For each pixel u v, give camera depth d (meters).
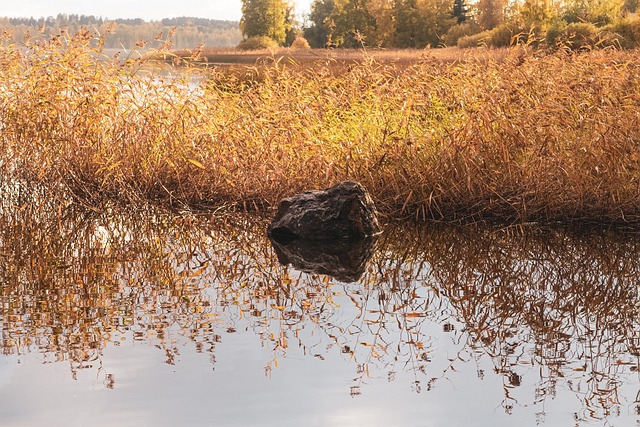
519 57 11.27
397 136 10.59
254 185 10.67
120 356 5.30
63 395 4.63
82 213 10.39
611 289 7.14
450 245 8.80
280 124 11.29
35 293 6.86
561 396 4.74
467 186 9.84
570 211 9.62
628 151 9.46
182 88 12.00
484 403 4.62
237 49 65.69
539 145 9.91
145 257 8.25
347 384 4.88
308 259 8.25
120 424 4.24
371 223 9.34
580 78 10.66
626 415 4.46
